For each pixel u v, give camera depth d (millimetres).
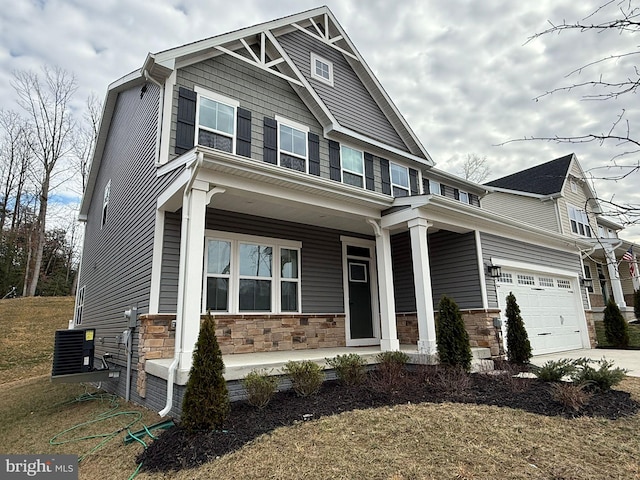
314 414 4691
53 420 6359
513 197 19453
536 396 5266
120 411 6094
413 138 12164
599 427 4262
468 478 3258
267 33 9117
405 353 7234
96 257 12109
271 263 8289
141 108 8859
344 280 9445
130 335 7180
